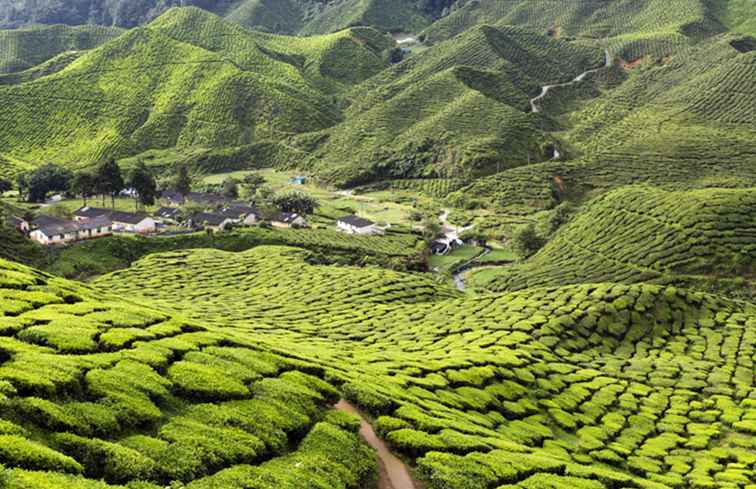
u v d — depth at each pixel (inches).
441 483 1715.1
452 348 3602.4
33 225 6496.1
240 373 1916.8
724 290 5684.1
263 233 7121.1
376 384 2373.3
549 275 6496.1
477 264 7431.1
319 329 3924.7
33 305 2164.1
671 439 2923.2
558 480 1905.8
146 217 7322.8
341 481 1560.0
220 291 4992.6
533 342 3858.3
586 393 3277.6
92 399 1519.4
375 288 5172.2
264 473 1432.1
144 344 1952.5
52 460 1186.6
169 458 1374.3
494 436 2273.6
